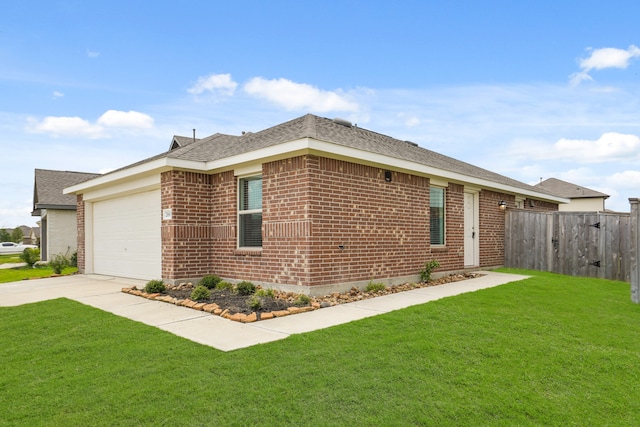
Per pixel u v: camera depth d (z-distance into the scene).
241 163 9.47
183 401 3.83
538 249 13.39
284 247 8.76
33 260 21.77
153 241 11.07
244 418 3.54
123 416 3.60
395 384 4.19
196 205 10.37
